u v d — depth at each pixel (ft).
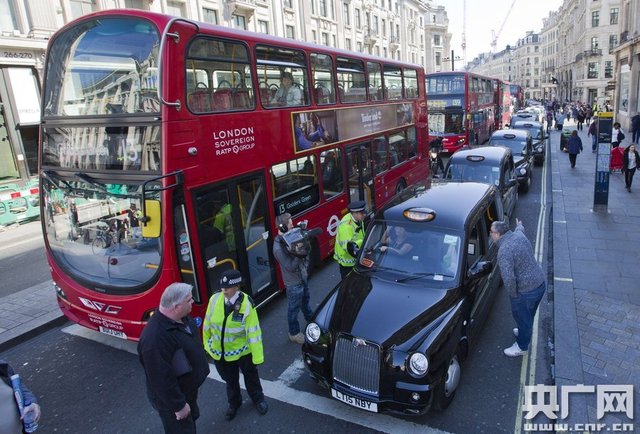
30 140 55.16
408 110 45.19
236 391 15.64
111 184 18.30
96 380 18.88
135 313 18.47
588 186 48.01
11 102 53.01
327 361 15.44
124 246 18.54
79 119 18.92
